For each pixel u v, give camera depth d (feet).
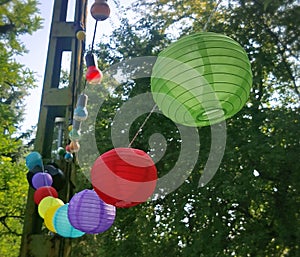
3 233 33.91
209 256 23.25
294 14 26.66
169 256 24.77
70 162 10.75
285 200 24.48
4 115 29.58
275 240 24.31
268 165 23.63
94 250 27.73
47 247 10.07
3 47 23.77
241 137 24.71
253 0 27.78
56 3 12.14
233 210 25.50
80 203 8.91
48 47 11.77
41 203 9.61
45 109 11.23
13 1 21.40
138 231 25.77
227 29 27.86
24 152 40.98
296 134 23.70
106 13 8.12
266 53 27.99
